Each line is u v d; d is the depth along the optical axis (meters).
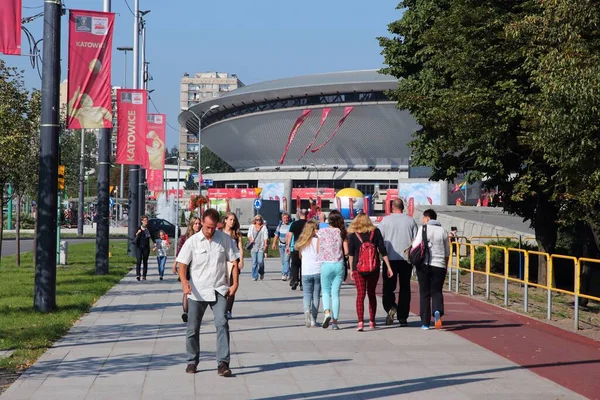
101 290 21.97
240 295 21.47
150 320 15.62
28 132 29.86
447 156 26.45
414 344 12.63
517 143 22.12
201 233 10.01
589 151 15.08
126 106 28.34
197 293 9.95
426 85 26.50
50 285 16.53
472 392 8.98
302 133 121.38
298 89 116.12
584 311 18.91
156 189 56.03
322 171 124.56
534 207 26.70
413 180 104.06
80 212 69.69
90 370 10.24
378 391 9.02
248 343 12.67
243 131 128.88
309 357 11.34
